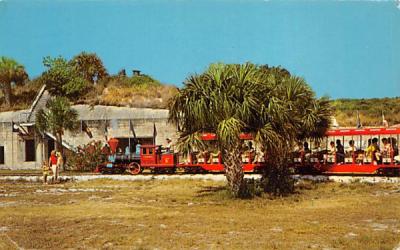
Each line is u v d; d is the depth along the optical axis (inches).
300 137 1045.2
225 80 783.7
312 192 882.1
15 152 1689.2
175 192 937.5
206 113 774.5
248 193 828.6
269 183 894.4
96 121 1649.9
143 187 1039.0
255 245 477.7
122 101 1818.4
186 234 532.1
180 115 807.1
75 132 1657.2
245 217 639.1
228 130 755.4
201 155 1225.4
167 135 1582.2
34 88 2079.2
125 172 1318.9
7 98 2027.6
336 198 810.8
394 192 861.8
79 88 1907.0
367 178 997.2
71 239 515.2
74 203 812.0
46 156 1680.6
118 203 801.6
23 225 602.2
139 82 2145.7
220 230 549.0
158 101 1817.2
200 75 803.4
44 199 868.6
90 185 1101.7
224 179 1086.4
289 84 972.6
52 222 620.4
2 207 769.6
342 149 1101.1
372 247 461.4
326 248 465.1
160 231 546.3
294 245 475.2
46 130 1539.1
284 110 818.2
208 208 727.1
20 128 1683.1
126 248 473.4
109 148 1472.7
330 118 1059.9
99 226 584.7
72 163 1485.0
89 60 2433.6
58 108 1504.7
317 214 658.2
